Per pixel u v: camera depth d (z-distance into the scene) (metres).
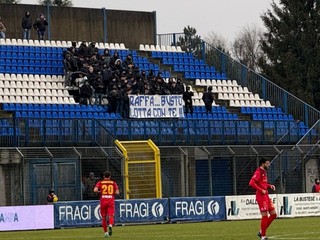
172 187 96.25
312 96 159.12
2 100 103.00
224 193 98.69
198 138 103.19
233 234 63.44
